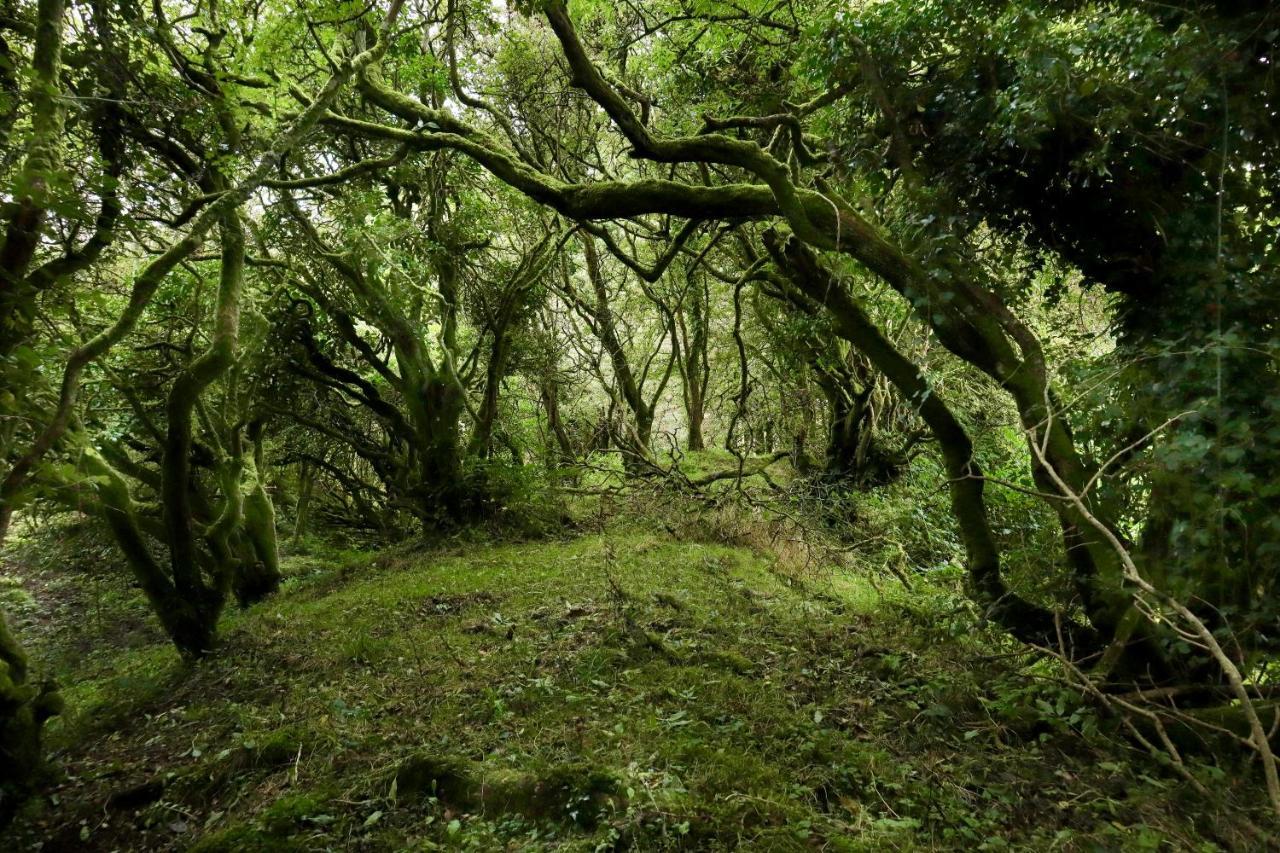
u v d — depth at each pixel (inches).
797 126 212.1
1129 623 140.6
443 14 338.6
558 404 647.8
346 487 545.3
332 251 404.5
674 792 129.3
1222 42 113.0
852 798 130.1
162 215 242.2
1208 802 117.1
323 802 137.6
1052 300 183.2
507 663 204.5
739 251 464.1
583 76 193.5
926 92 166.7
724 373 773.9
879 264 175.0
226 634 262.8
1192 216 129.6
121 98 184.9
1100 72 131.3
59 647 323.3
